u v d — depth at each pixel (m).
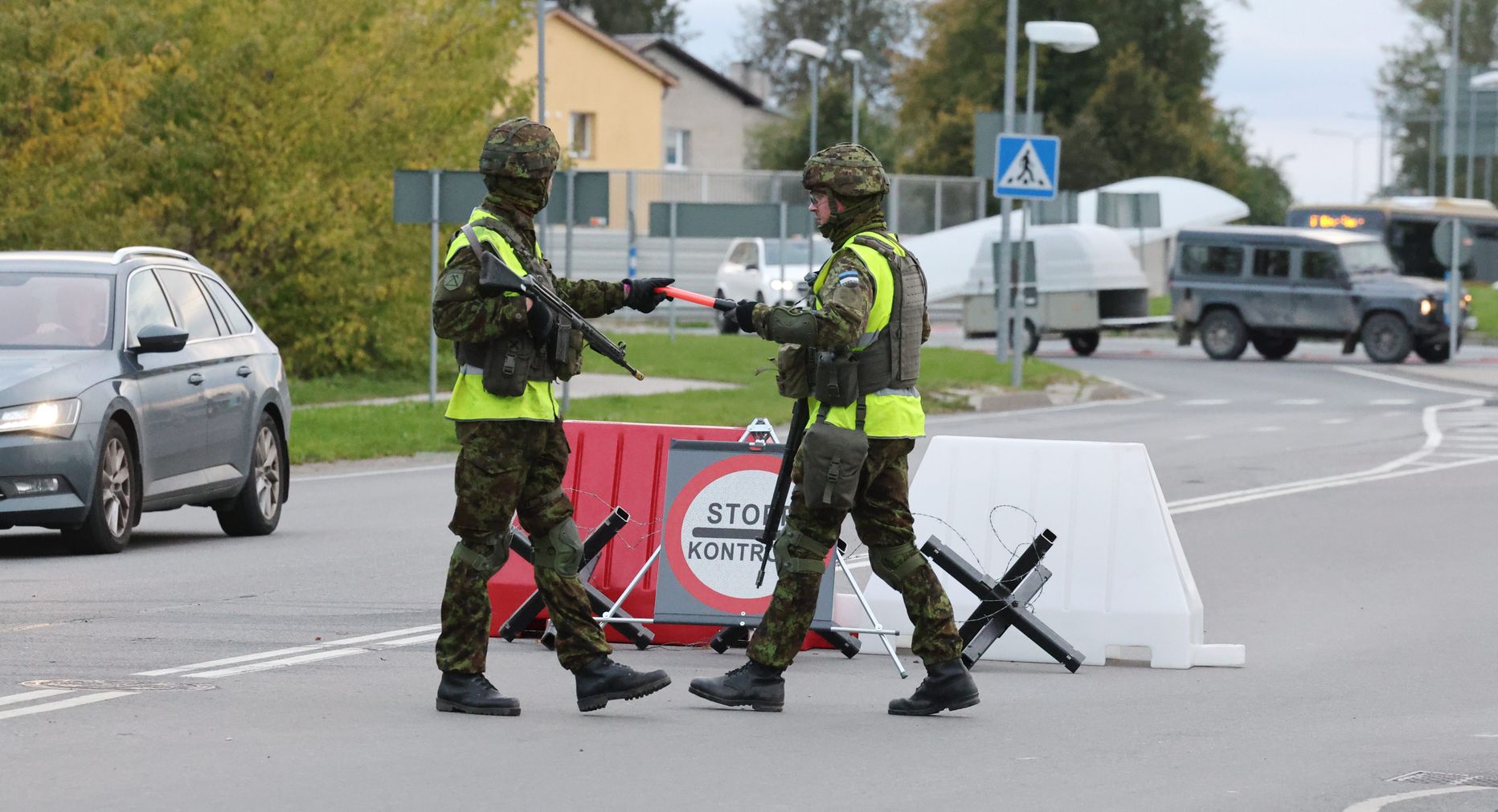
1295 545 27.97
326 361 60.62
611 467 19.44
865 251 15.07
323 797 12.49
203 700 15.75
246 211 56.28
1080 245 84.06
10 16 47.53
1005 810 12.51
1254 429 49.00
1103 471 19.03
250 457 27.98
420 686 16.55
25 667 17.16
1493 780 13.59
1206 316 82.75
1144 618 18.53
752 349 77.69
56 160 48.91
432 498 33.28
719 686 15.62
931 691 15.71
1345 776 13.68
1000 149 61.00
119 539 25.50
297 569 24.14
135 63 49.84
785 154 158.88
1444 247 79.19
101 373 25.17
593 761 13.73
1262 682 17.73
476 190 46.25
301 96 57.44
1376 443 45.00
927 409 56.16
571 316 14.72
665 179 116.56
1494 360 82.06
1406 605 22.56
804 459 15.23
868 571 24.08
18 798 12.31
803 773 13.50
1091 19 164.62
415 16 59.84
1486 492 34.94
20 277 26.47
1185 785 13.34
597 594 18.84
